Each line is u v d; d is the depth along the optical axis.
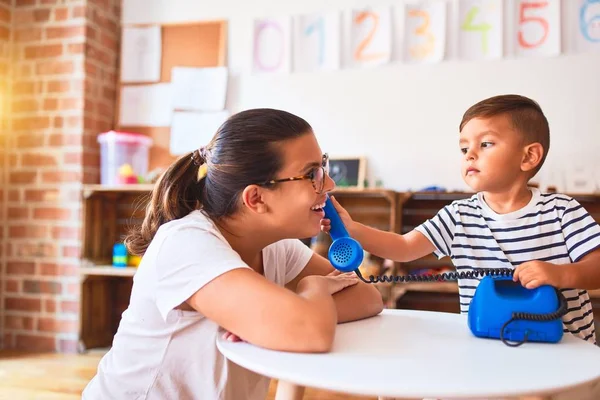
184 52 3.17
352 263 1.04
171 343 0.93
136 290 0.95
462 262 1.32
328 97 2.97
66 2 3.03
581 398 1.09
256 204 0.93
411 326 0.99
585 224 1.18
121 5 3.28
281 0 3.06
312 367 0.72
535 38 2.72
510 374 0.71
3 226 3.07
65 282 2.96
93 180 3.06
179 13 3.21
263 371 0.72
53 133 3.01
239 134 0.93
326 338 0.79
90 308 3.01
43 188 3.01
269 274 1.13
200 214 0.98
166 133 3.15
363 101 2.92
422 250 1.34
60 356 2.85
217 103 3.09
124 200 3.20
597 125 2.64
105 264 3.01
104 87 3.15
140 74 3.21
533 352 0.82
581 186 2.61
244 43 3.11
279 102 3.04
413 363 0.75
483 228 1.29
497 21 2.76
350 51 2.95
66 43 3.02
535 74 2.71
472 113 1.25
